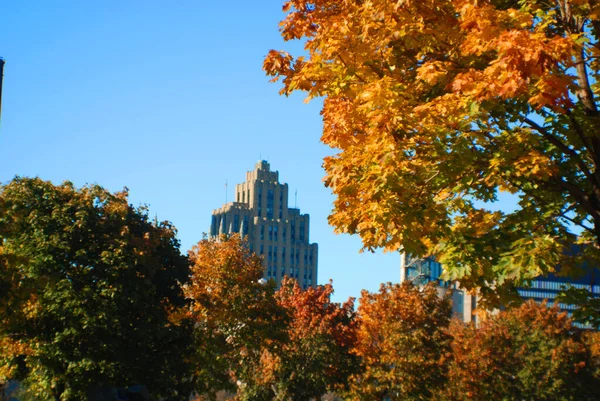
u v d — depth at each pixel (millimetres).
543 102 12836
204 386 53656
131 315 45375
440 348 63719
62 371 42969
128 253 44375
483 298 15250
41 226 43438
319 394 68625
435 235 14352
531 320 75875
